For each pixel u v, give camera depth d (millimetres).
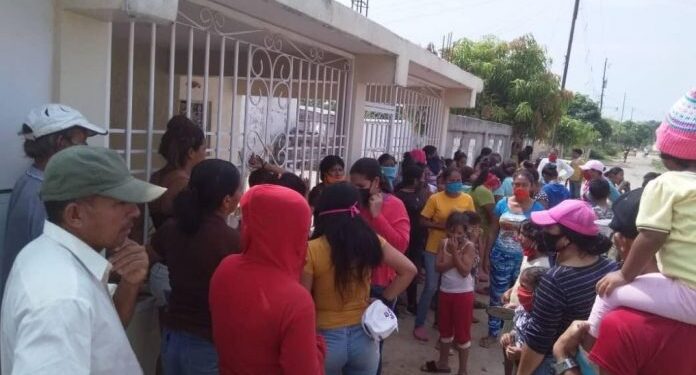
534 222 2646
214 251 2348
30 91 2646
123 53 5402
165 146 2977
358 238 2572
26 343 1232
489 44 18875
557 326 2400
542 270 2799
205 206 2402
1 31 2482
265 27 4449
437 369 4523
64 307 1291
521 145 17766
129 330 2982
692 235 1721
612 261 2502
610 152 49062
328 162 4211
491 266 5234
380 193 3701
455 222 4387
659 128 1942
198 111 6059
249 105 4637
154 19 2842
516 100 18062
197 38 4801
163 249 2512
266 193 1935
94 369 1385
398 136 8820
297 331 1828
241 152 4668
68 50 2785
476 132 14281
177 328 2432
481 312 6078
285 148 5273
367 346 2689
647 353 1782
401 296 5992
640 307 1808
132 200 1517
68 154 1500
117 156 1571
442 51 19000
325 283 2602
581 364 2119
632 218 2027
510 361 3043
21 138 2621
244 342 1890
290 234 1915
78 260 1466
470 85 10008
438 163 8242
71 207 1478
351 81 6141
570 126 24438
